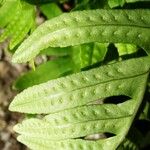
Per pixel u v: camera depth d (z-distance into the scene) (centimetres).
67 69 38
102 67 26
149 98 31
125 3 31
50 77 37
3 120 58
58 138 27
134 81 26
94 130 26
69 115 26
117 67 26
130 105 27
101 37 26
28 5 32
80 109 26
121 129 27
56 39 26
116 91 26
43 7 39
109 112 26
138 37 26
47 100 26
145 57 27
